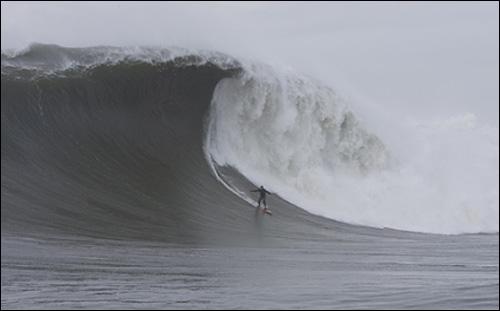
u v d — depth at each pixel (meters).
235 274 48.97
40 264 49.50
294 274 49.53
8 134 79.69
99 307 39.22
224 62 94.19
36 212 68.44
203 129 92.25
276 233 74.81
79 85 87.38
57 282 44.47
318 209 91.19
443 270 52.66
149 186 81.88
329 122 99.31
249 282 46.31
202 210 79.38
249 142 94.69
